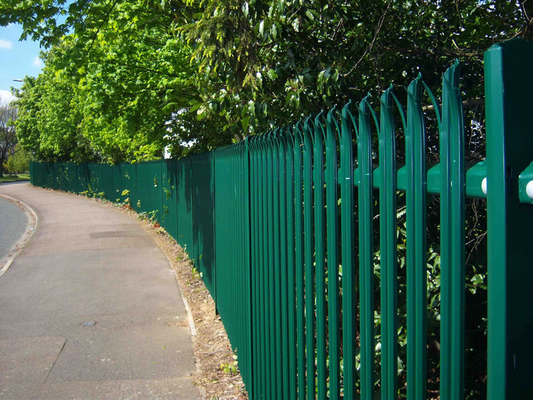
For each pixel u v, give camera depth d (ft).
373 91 13.12
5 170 282.36
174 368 16.05
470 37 13.19
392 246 5.01
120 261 34.22
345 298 6.21
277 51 14.12
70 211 74.23
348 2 13.48
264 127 13.80
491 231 3.50
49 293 26.43
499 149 3.41
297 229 8.13
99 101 33.88
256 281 12.05
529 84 3.48
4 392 14.71
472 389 10.79
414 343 4.69
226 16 12.81
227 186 16.62
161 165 46.83
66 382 15.28
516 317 3.42
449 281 4.11
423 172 4.51
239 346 14.94
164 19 30.45
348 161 6.07
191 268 30.30
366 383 5.73
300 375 8.25
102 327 20.44
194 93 31.42
